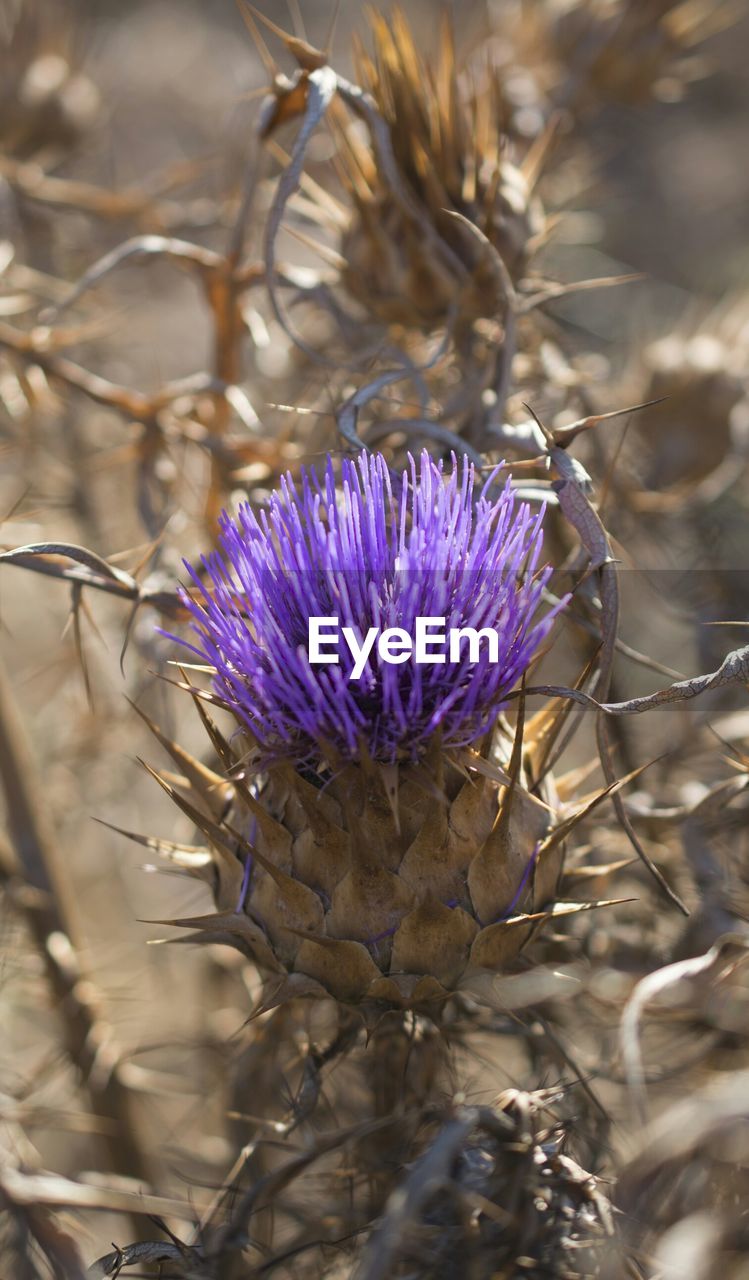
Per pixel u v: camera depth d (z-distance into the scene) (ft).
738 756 1.17
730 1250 1.00
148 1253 1.05
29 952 1.34
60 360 1.27
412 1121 1.07
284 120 1.22
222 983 1.39
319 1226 1.10
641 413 1.38
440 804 1.02
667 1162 0.99
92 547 1.46
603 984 1.16
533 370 1.28
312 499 1.10
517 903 1.05
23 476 1.45
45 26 1.44
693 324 1.42
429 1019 1.06
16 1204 1.09
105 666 1.46
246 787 1.04
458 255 1.19
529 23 1.46
